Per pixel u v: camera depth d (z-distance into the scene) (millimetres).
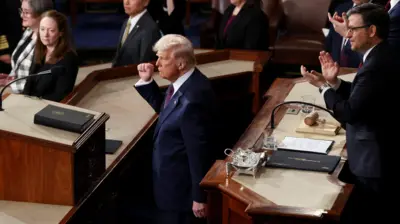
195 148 8336
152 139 9258
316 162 8062
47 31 9492
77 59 9828
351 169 8203
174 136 8539
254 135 8977
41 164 7191
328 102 8109
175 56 8352
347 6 12461
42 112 7480
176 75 8469
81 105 10195
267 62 12359
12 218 7066
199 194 8391
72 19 19359
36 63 9836
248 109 12281
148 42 11398
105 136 8648
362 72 7867
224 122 12148
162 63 8422
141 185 9500
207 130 8414
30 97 8062
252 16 12820
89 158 7566
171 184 8648
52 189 7262
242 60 12594
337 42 12031
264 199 7312
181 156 8578
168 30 13336
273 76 15609
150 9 13164
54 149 7105
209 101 8453
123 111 10039
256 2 12961
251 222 7527
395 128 8055
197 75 8539
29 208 7230
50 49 9703
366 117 7977
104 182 8016
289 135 8977
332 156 8234
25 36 10539
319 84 8344
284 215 7027
